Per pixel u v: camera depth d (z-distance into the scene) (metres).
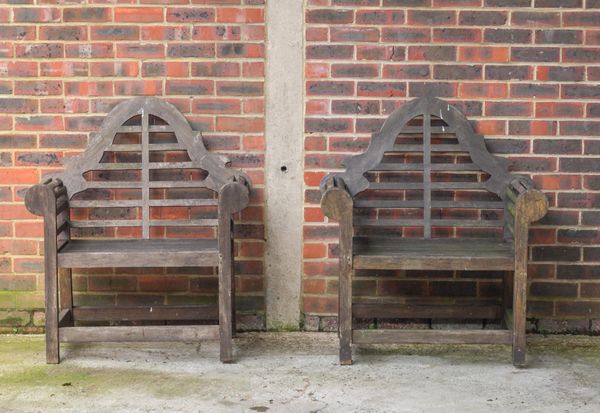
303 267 4.46
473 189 4.32
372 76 4.36
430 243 4.21
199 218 4.45
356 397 3.58
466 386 3.72
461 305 4.34
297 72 4.36
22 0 4.34
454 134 4.38
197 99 4.39
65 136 4.41
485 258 3.86
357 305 4.34
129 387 3.70
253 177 4.42
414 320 4.45
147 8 4.35
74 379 3.80
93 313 4.33
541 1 4.31
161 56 4.37
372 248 4.08
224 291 3.96
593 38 4.32
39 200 3.88
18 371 3.90
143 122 4.30
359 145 4.39
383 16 4.33
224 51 4.36
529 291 4.45
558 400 3.55
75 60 4.37
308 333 4.47
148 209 4.30
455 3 4.32
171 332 3.98
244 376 3.84
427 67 4.35
